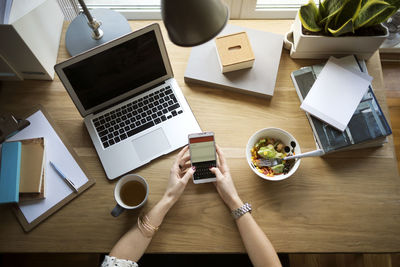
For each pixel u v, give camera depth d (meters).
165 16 0.61
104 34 0.98
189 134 0.85
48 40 0.94
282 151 0.87
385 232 0.81
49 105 0.95
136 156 0.88
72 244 0.81
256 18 1.10
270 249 0.77
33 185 0.83
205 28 0.61
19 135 0.91
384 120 0.87
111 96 0.89
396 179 0.86
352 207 0.84
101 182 0.87
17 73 0.94
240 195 0.85
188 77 0.96
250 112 0.94
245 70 0.96
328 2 0.86
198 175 0.84
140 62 0.85
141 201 0.82
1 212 0.83
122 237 0.79
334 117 0.88
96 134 0.90
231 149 0.90
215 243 0.81
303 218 0.83
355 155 0.89
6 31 0.77
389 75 1.42
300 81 0.94
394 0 0.81
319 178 0.86
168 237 0.81
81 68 0.79
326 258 1.29
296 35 0.95
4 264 1.32
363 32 0.89
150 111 0.92
